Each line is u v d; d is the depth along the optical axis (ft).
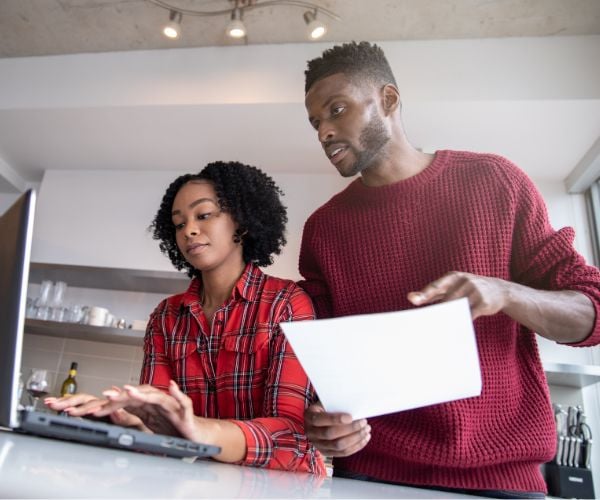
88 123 8.78
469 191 3.33
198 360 3.43
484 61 7.61
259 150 8.98
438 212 3.37
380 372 2.02
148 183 10.02
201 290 3.99
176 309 3.72
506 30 7.64
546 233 3.16
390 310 3.34
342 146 3.51
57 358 9.21
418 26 7.72
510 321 3.04
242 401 3.18
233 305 3.48
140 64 8.61
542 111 7.36
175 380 3.47
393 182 3.61
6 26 8.59
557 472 6.90
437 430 2.93
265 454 2.53
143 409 2.47
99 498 1.11
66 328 8.18
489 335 3.00
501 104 7.32
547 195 8.88
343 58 3.57
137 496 1.20
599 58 7.40
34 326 8.38
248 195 4.15
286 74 8.08
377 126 3.47
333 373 2.02
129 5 7.94
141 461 1.95
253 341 3.26
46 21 8.42
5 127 9.20
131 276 8.43
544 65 7.45
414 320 1.88
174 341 3.56
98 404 2.39
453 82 7.51
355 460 3.22
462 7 7.38
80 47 8.86
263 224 4.27
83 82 8.65
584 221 8.63
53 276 8.98
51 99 8.59
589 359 7.84
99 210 9.93
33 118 8.83
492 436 2.89
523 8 7.30
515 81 7.39
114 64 8.70
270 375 3.06
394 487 2.45
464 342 2.02
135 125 8.68
